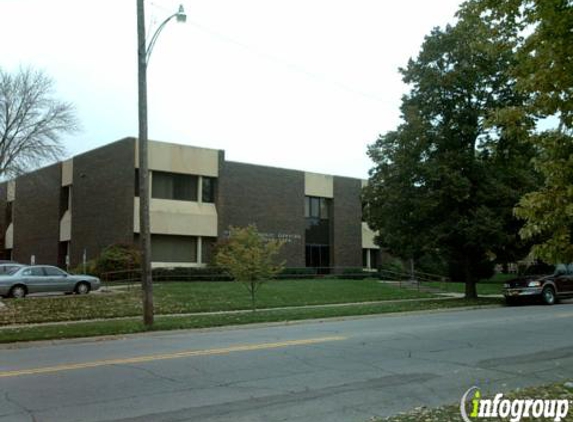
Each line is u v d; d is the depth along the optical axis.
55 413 7.07
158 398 7.82
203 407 7.35
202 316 19.53
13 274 25.78
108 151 36.59
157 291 26.66
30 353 12.45
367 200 28.31
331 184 45.66
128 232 34.03
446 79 25.61
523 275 27.23
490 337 14.01
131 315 20.31
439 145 26.39
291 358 10.98
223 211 38.25
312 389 8.37
